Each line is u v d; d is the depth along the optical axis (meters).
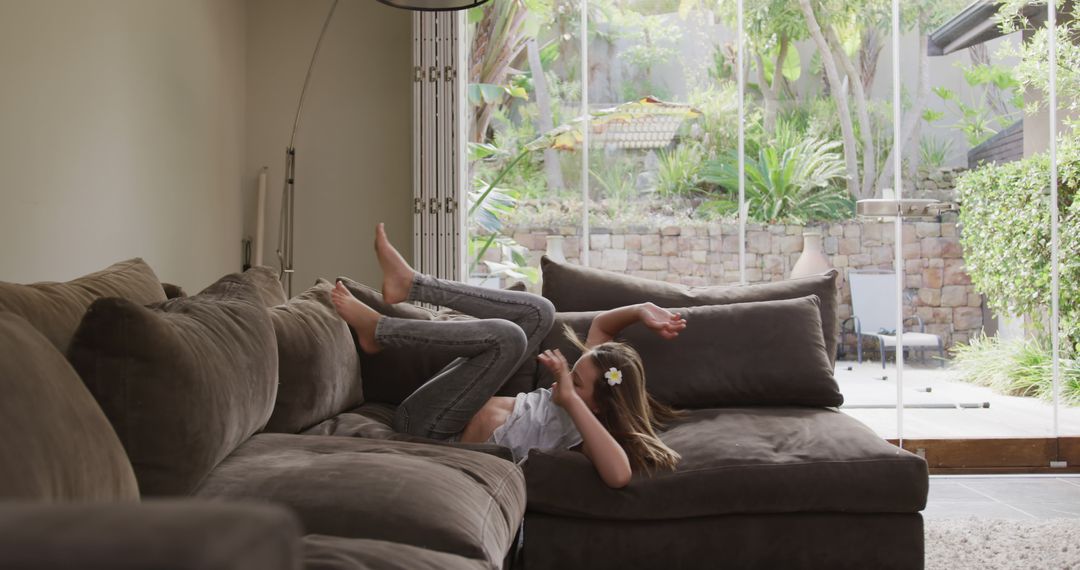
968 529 3.28
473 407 2.76
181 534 0.38
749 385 3.16
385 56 5.04
